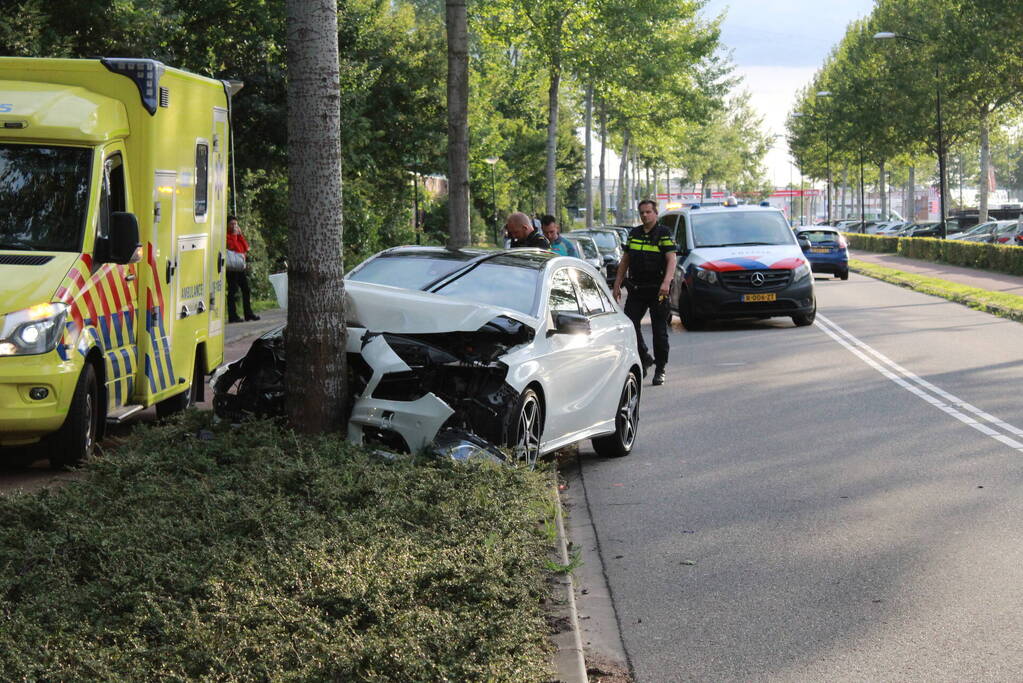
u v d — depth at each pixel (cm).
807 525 797
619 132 8050
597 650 564
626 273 1541
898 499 869
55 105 975
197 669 455
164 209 1088
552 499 785
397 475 715
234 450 779
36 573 550
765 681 518
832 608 620
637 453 1077
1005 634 574
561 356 912
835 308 2777
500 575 552
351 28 3491
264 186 3222
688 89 6812
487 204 6059
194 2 3031
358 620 498
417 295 874
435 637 478
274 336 893
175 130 1112
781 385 1499
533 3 4728
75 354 909
